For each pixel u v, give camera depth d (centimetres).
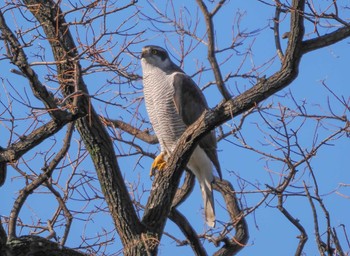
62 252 1097
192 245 1371
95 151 1226
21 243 1073
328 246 1058
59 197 1164
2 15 1060
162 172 1256
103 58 1069
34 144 1076
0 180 1092
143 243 1211
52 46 1176
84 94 1054
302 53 1110
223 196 1480
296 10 1082
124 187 1238
